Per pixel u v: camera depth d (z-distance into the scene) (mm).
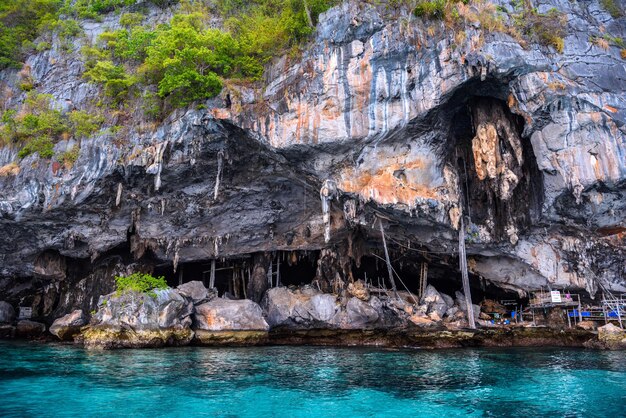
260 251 25844
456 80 17219
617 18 19906
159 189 21953
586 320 20906
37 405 10016
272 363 15211
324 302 22375
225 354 17203
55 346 19672
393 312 21922
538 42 17547
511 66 16828
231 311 21031
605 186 17047
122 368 14109
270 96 19703
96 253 24312
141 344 18453
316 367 14492
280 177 21766
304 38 20219
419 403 10320
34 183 21406
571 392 11305
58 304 26625
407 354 17406
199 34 21469
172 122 20219
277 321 22797
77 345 19984
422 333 20344
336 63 18750
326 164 19547
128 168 20562
